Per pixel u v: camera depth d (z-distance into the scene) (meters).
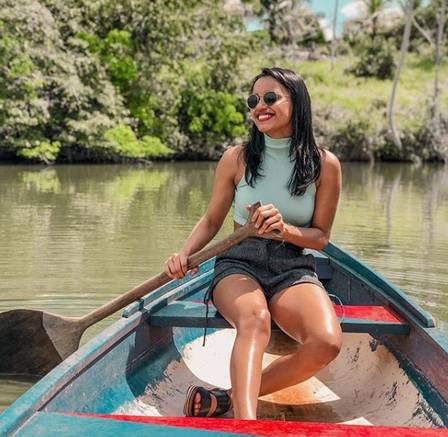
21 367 4.18
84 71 22.39
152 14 24.16
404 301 3.44
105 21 24.34
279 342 4.16
